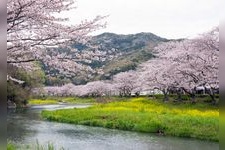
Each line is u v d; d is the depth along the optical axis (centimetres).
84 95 8875
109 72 8725
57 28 966
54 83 9069
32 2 875
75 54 1055
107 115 3102
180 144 1930
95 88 8000
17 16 888
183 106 3744
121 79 7244
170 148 1811
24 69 1147
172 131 2267
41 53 989
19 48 956
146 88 5350
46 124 3017
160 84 4659
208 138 2067
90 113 3334
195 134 2161
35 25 944
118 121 2736
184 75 4094
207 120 2323
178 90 4700
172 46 4869
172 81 4369
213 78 3506
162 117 2612
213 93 3716
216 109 3259
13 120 3362
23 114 4103
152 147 1850
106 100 6588
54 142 1983
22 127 2764
